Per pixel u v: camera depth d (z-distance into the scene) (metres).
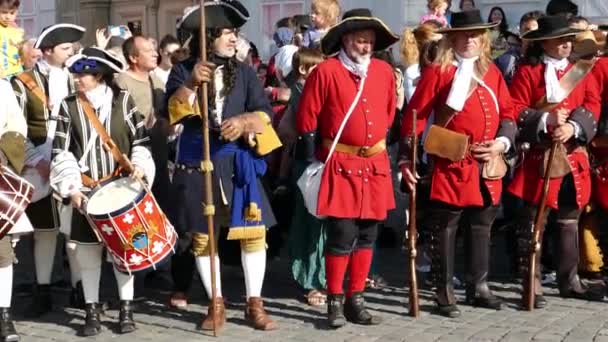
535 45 7.48
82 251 6.90
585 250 8.10
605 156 7.71
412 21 12.89
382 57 8.41
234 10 6.93
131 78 8.45
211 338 6.79
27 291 8.33
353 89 6.85
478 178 7.19
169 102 6.87
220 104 6.93
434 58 7.36
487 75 7.12
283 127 7.40
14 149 6.76
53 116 6.90
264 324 6.96
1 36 8.23
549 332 6.76
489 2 12.46
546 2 12.05
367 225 7.04
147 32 17.80
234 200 6.90
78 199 6.61
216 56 6.98
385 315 7.31
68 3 18.94
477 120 7.04
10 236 6.84
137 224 6.53
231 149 6.91
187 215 6.98
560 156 7.39
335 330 6.95
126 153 6.95
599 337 6.62
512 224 8.41
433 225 7.30
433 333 6.81
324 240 7.64
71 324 7.28
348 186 6.88
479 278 7.49
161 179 8.10
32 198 7.33
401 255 9.51
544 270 8.57
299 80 7.42
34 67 7.64
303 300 7.83
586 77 7.43
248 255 7.04
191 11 6.94
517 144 7.48
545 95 7.35
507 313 7.31
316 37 8.55
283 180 8.43
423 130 7.25
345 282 8.20
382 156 7.00
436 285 7.31
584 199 7.53
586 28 8.01
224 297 7.97
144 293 8.16
